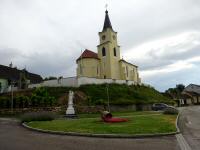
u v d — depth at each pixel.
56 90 45.22
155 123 18.59
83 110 37.28
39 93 38.28
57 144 11.26
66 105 36.94
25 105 34.00
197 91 108.19
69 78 49.16
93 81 51.78
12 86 47.12
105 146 10.73
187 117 27.22
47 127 17.02
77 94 43.41
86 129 15.51
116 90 51.78
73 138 13.10
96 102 40.81
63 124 18.62
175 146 10.64
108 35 67.44
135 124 17.84
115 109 43.00
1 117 30.11
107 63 65.19
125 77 66.69
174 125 17.55
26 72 67.44
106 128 15.71
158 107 46.50
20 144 11.28
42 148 10.32
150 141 11.96
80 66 63.53
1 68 59.03
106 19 70.31
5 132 15.82
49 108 34.84
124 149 10.07
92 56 64.12
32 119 22.64
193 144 11.11
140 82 71.75
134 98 51.47
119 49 69.31
